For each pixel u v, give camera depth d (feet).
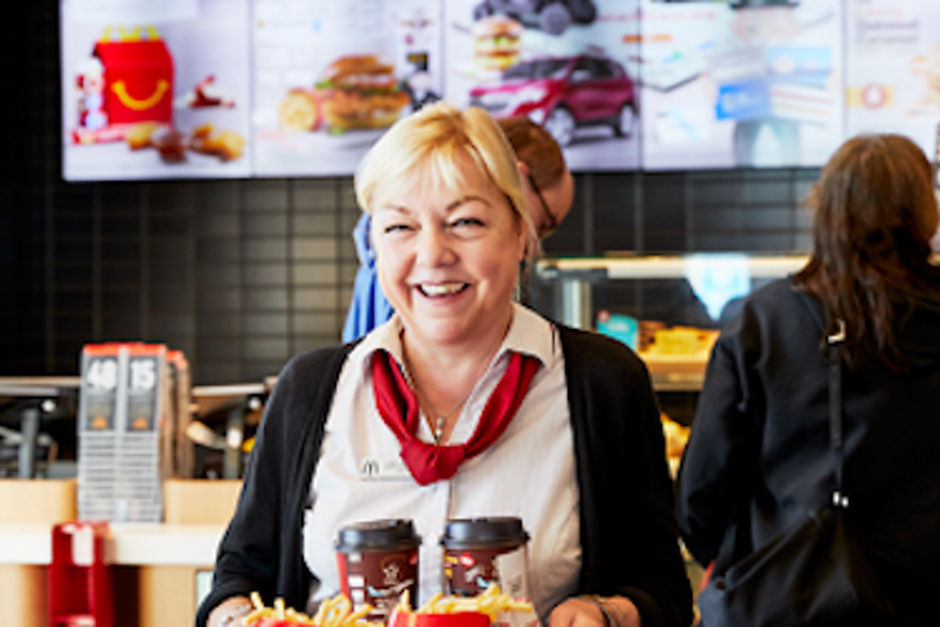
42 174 16.20
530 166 6.58
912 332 6.20
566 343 4.55
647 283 9.14
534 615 3.43
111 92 15.38
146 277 16.25
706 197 15.44
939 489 6.17
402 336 4.49
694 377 9.15
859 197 6.39
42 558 7.88
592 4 14.71
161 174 15.43
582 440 4.36
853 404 6.26
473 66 14.90
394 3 14.96
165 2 15.23
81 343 16.33
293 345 16.15
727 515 6.85
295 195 16.03
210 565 7.94
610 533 4.38
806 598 5.98
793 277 6.64
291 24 15.11
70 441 9.19
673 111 14.78
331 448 4.44
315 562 4.36
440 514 4.23
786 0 14.51
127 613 8.07
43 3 16.06
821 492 6.26
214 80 15.25
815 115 14.57
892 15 14.39
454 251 4.00
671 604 4.40
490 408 4.26
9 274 15.66
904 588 6.16
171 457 8.57
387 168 4.01
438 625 3.12
